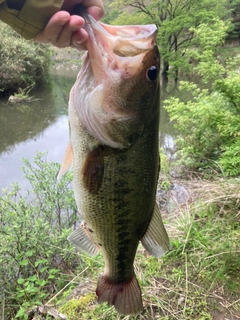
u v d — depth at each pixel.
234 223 0.74
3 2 0.30
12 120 2.26
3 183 1.26
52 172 0.91
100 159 0.34
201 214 0.80
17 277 0.71
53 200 0.86
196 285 0.59
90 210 0.36
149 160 0.36
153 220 0.39
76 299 0.58
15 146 1.73
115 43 0.32
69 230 0.77
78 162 0.35
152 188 0.37
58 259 0.78
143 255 0.67
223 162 0.97
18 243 0.72
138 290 0.41
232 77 1.30
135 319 0.53
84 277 0.69
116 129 0.33
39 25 0.30
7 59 2.98
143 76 0.33
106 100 0.33
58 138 1.85
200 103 1.27
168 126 2.00
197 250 0.67
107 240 0.38
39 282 0.66
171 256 0.66
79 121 0.34
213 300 0.56
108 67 0.32
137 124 0.34
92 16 0.33
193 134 1.25
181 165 1.30
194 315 0.54
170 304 0.56
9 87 2.99
